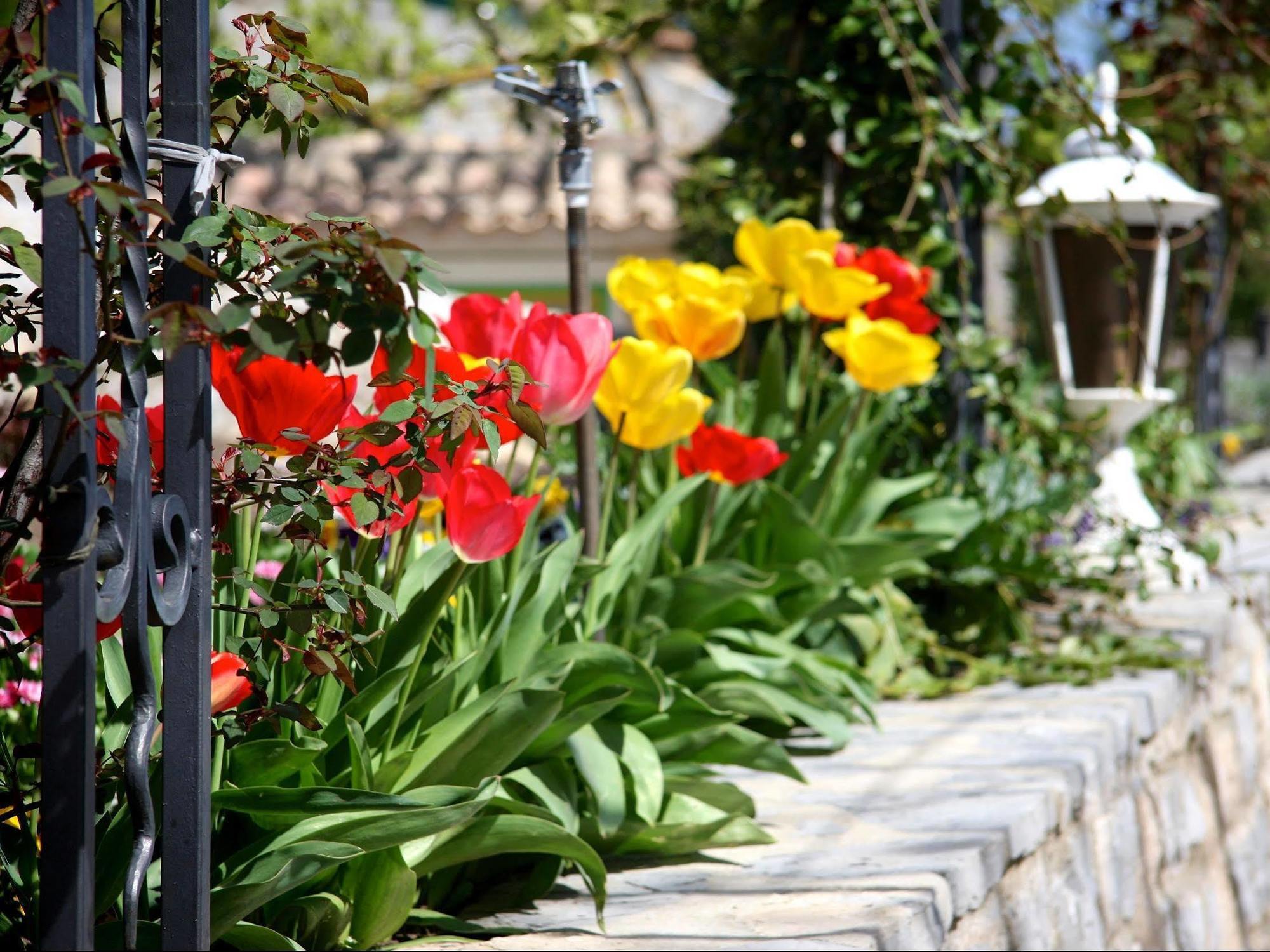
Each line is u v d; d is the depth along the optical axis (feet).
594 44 14.11
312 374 4.15
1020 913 7.25
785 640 9.43
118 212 3.48
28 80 3.96
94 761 3.45
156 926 4.24
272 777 4.85
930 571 10.70
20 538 3.68
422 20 35.24
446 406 4.06
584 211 7.94
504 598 6.39
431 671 5.83
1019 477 12.22
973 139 12.52
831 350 13.41
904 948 5.66
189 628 3.89
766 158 14.01
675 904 6.08
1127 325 14.62
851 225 13.65
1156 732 10.70
